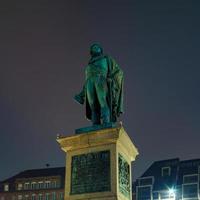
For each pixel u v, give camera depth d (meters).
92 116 12.57
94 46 13.17
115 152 11.21
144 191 71.62
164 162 74.88
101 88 12.46
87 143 11.59
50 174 95.56
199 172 69.12
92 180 11.27
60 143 12.02
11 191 95.50
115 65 13.05
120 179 11.30
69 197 11.34
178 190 68.75
